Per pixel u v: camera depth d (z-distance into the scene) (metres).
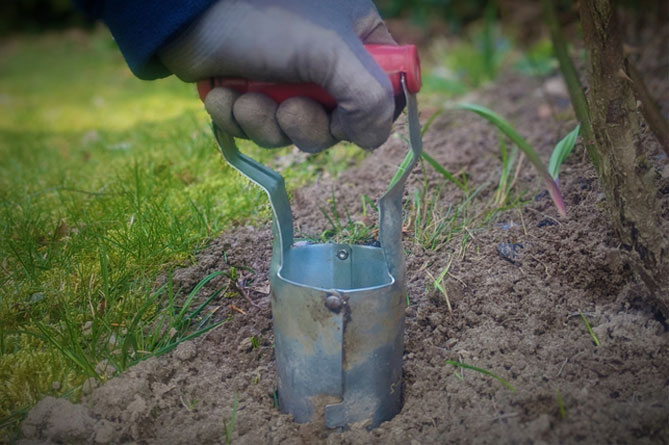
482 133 0.88
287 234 0.46
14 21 2.47
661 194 0.55
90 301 0.56
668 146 0.50
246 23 0.40
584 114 0.51
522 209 0.63
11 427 0.47
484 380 0.47
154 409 0.48
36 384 0.49
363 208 0.66
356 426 0.45
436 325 0.52
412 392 0.48
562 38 0.51
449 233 0.61
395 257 0.43
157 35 0.41
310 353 0.43
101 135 1.06
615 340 0.49
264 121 0.42
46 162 0.96
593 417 0.43
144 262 0.60
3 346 0.52
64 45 2.25
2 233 0.66
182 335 0.54
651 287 0.49
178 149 0.84
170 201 0.70
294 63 0.40
